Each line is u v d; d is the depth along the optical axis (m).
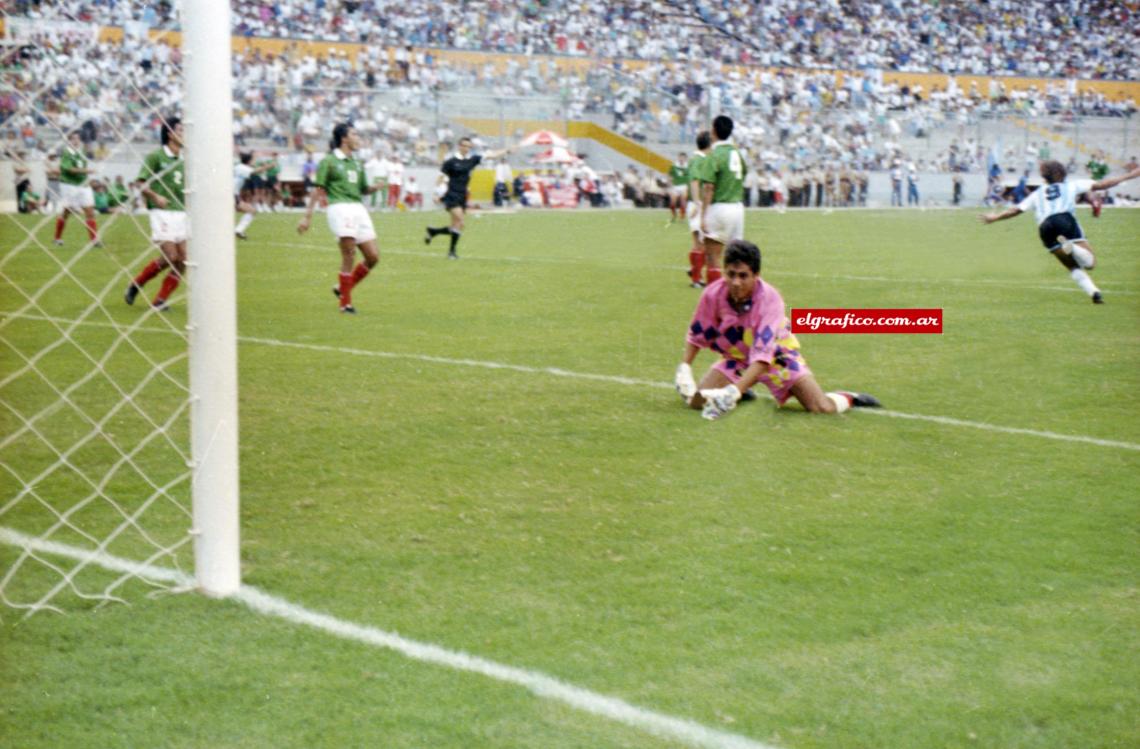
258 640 4.49
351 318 13.35
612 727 3.85
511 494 6.48
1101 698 4.10
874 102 52.03
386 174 38.12
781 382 8.39
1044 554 5.54
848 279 18.53
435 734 3.79
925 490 6.59
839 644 4.52
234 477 4.90
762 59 54.88
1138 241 27.39
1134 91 58.44
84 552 5.43
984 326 13.21
